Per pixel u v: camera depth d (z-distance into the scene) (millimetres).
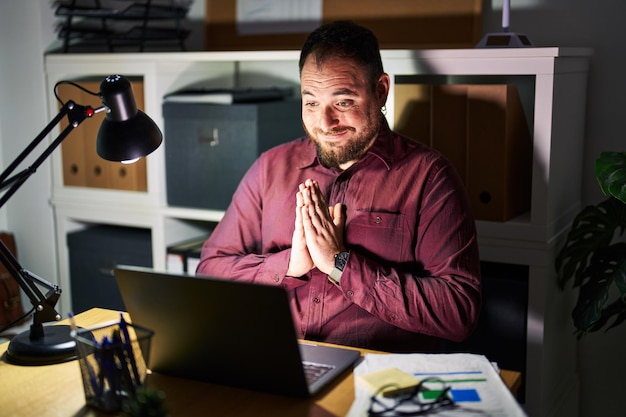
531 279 2047
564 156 2131
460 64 2053
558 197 2107
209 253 2012
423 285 1720
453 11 2363
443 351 2154
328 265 1761
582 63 2213
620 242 2201
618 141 2293
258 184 2012
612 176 1846
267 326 1224
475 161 2088
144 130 1509
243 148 2389
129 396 1178
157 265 2639
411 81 2467
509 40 2055
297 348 1220
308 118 1880
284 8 2633
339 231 1851
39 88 2898
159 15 2721
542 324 2043
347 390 1304
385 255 1831
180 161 2518
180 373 1372
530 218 2115
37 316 1504
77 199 2801
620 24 2234
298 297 1884
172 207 2576
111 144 1490
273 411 1229
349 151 1860
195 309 1276
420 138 2184
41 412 1244
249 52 2346
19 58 2928
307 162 1963
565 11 2295
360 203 1872
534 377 2068
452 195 1812
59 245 2895
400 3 2439
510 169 2092
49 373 1412
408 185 1850
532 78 2334
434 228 1802
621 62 2252
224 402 1268
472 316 1728
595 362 2441
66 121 2781
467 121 2080
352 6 2516
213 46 2773
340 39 1809
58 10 2732
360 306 1777
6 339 2641
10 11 2922
